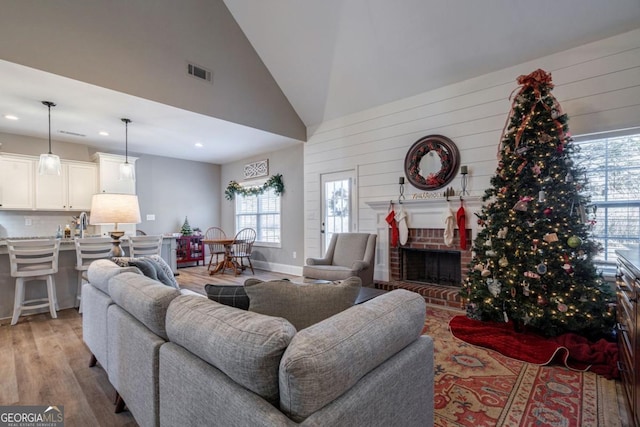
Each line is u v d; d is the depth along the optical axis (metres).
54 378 2.16
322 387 0.83
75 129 4.91
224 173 7.88
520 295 2.80
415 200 4.11
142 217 6.59
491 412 1.75
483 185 3.76
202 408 1.03
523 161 2.84
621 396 1.91
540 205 2.70
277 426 0.78
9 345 2.73
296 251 6.09
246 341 0.92
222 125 4.81
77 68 3.25
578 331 2.65
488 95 3.74
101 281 2.10
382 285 4.37
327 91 5.04
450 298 3.67
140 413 1.43
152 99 3.82
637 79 2.91
